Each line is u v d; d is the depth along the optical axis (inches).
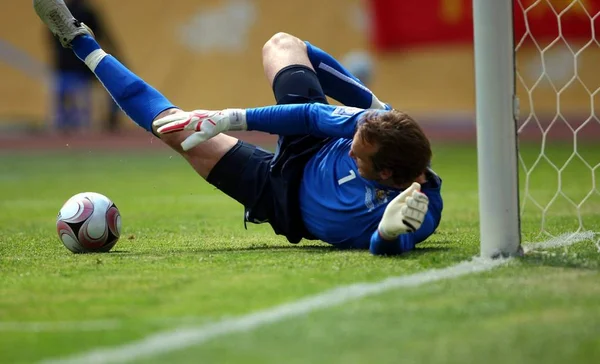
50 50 2603.3
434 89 2475.4
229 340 353.7
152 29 2659.9
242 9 2630.4
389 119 542.0
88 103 2524.6
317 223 592.1
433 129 2479.1
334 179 585.3
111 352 343.3
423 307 400.2
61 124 2508.6
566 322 371.9
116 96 622.5
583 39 2028.8
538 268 488.1
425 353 331.3
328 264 520.4
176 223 864.9
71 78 2460.6
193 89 2657.5
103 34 2162.9
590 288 434.9
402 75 2486.5
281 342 349.4
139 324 383.9
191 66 2657.5
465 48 2290.8
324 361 323.9
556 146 1950.1
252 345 346.3
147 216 945.5
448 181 1347.2
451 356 327.3
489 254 523.8
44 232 789.2
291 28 2600.9
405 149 537.3
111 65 627.8
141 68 2664.9
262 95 2637.8
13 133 2600.9
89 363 331.0
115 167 1765.5
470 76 2454.5
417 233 567.8
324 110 573.0
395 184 557.9
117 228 615.2
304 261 536.1
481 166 517.3
